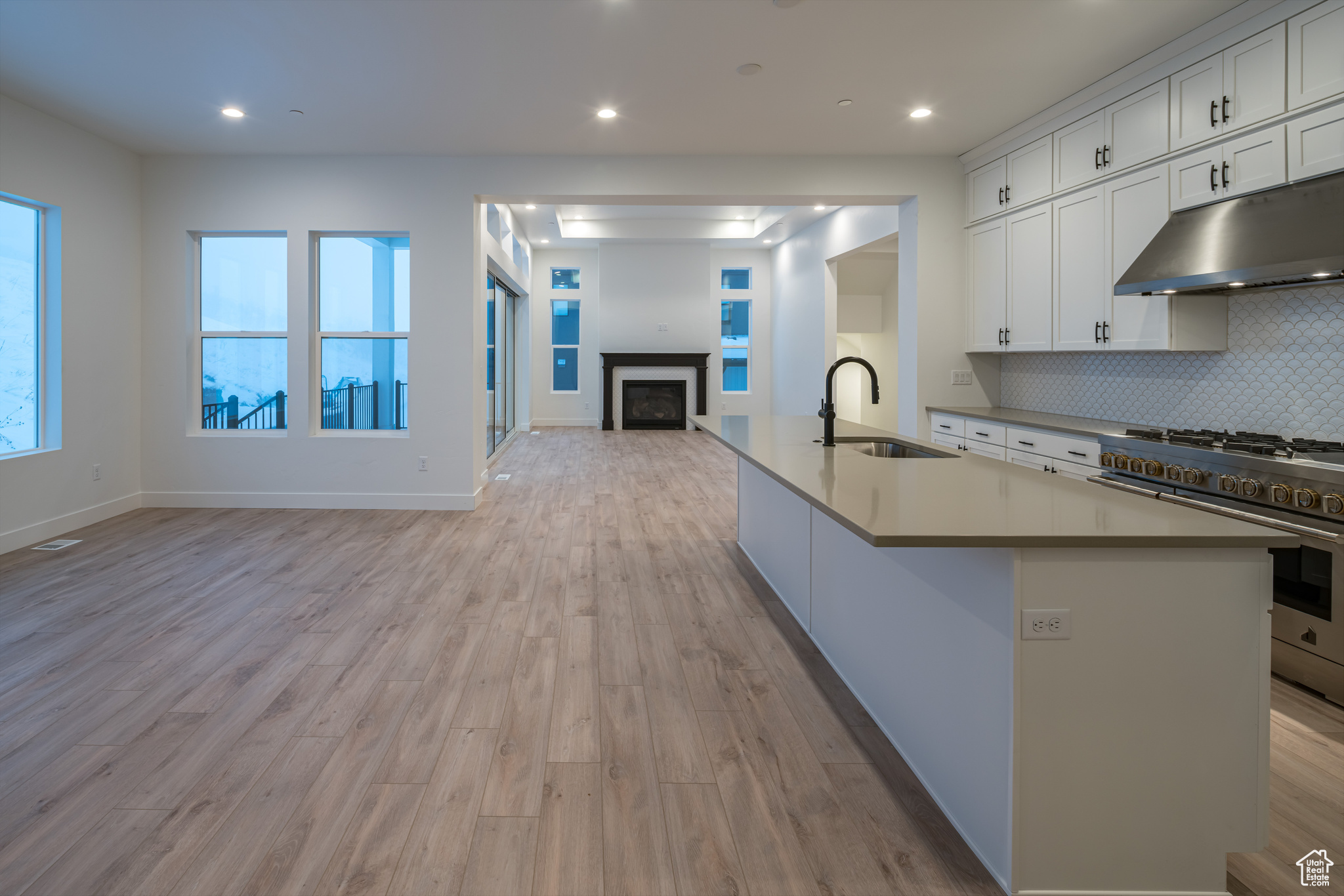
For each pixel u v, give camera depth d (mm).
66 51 3727
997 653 1647
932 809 1941
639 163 5562
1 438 4488
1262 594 1602
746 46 3688
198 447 5770
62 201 4797
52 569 4102
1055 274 4578
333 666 2838
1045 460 4191
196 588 3791
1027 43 3637
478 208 5816
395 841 1783
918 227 5590
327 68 3955
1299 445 2977
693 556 4520
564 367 12734
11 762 2127
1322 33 2885
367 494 5832
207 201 5602
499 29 3500
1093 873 1605
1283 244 2824
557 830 1835
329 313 5855
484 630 3246
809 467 2613
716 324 12375
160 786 2012
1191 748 1606
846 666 2732
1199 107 3482
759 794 2006
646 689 2670
